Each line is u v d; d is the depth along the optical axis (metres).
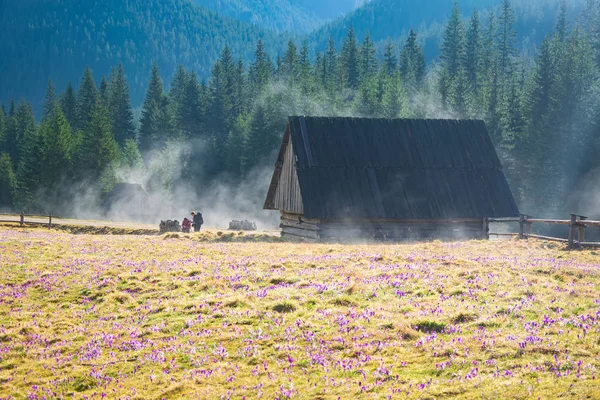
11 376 17.80
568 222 37.09
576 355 15.81
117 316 23.23
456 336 18.06
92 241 49.50
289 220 58.94
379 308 21.23
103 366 18.03
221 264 32.19
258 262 32.12
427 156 57.25
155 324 21.61
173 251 40.06
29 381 17.30
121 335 20.75
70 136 193.62
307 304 22.34
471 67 191.00
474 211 54.25
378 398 14.44
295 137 55.81
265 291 24.55
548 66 133.12
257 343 18.69
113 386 16.56
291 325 19.95
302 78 191.38
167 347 19.06
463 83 152.00
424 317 19.62
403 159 56.47
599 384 13.97
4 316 24.00
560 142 118.69
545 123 120.81
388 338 18.27
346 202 52.09
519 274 25.78
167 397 15.53
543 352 16.20
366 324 19.62
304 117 58.03
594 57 154.00
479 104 144.00
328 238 52.16
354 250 37.62
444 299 21.94
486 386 14.48
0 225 76.94
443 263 29.19
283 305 21.91
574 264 28.53
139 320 22.39
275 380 15.96
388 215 52.09
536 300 21.06
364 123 59.12
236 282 26.59
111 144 182.62
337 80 198.50
